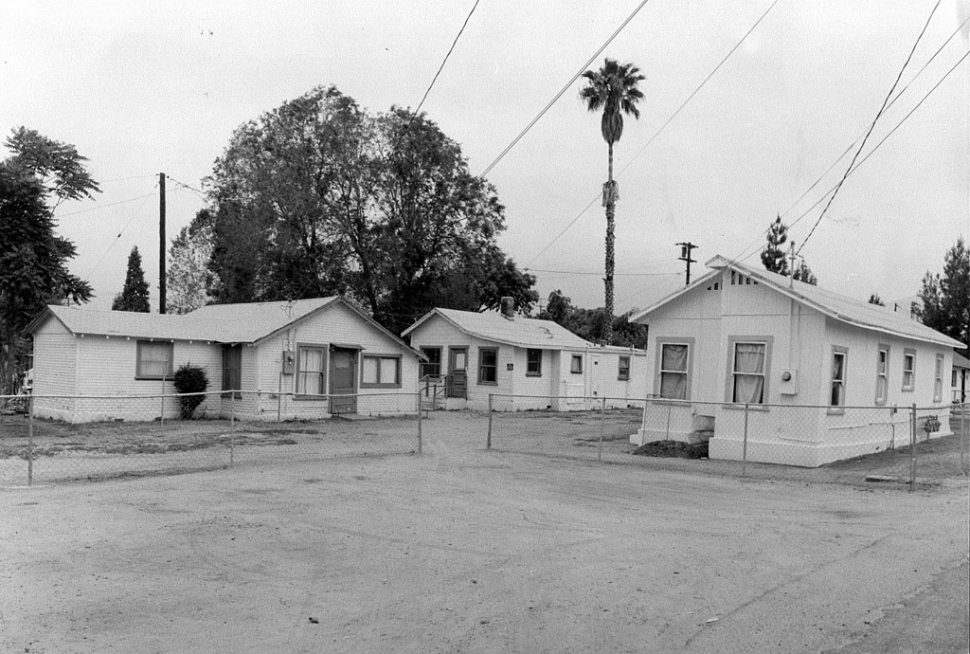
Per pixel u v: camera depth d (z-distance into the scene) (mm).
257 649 5500
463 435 22250
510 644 5629
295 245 39344
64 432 20109
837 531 9594
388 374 29016
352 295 41438
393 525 9555
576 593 6863
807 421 16688
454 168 40656
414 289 41906
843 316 16438
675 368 19516
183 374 24703
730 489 13117
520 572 7527
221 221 40156
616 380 39281
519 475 14258
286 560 7879
